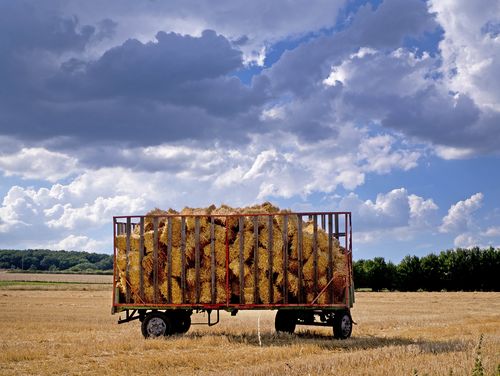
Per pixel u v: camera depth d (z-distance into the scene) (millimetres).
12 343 18219
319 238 18875
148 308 19531
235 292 19250
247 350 16312
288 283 18812
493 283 74875
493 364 11820
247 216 19219
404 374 11086
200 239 19391
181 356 14875
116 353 16031
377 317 29547
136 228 20266
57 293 58719
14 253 170125
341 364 12883
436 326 24172
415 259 78250
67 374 13078
